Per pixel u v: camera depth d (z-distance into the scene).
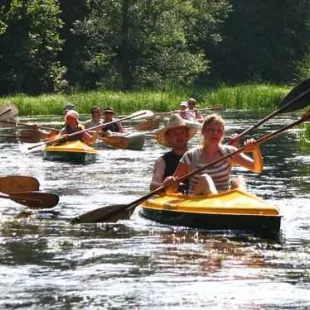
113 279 10.40
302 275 10.56
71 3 81.81
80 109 51.22
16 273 10.70
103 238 12.80
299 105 15.30
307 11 102.38
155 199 14.41
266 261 11.29
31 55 72.50
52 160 24.58
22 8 72.56
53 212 15.20
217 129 14.20
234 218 13.19
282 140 29.91
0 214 15.02
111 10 77.69
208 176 13.91
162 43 80.25
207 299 9.55
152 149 28.17
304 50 102.81
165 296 9.68
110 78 78.19
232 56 99.62
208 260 11.36
